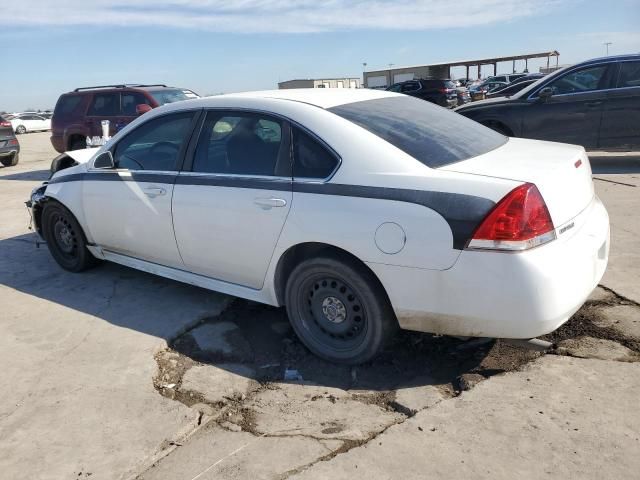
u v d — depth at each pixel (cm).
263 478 245
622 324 365
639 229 559
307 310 351
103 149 457
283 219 337
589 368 315
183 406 304
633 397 285
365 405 301
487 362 333
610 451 247
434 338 368
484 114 941
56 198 488
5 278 512
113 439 278
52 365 351
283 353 366
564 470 238
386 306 319
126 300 449
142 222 421
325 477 243
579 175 324
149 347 370
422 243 290
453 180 290
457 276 285
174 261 416
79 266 507
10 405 310
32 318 423
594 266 306
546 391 295
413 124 349
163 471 254
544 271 274
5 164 1442
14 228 705
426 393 306
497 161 318
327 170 327
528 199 275
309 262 334
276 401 309
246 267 368
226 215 365
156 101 1078
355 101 368
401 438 266
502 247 274
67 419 295
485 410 282
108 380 331
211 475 249
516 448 253
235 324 407
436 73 5159
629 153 1062
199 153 390
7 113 3494
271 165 350
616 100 865
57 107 1173
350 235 310
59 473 256
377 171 311
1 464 263
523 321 279
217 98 394
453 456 251
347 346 339
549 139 912
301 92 389
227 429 284
